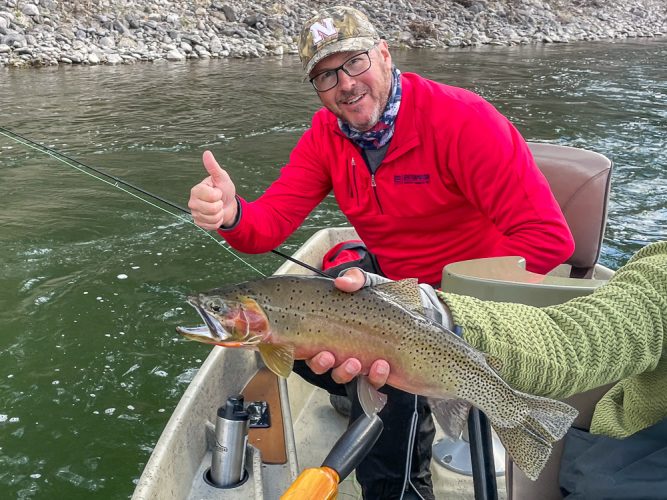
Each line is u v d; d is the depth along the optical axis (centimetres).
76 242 277
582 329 65
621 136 450
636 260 72
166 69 690
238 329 67
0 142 422
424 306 67
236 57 785
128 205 320
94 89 583
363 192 129
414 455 97
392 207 127
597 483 73
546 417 61
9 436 168
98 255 266
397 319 66
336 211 328
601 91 620
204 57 770
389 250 134
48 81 607
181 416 102
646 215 311
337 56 116
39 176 360
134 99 550
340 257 145
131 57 722
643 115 515
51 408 179
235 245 128
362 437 63
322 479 58
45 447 165
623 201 327
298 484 58
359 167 127
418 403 94
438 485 115
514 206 121
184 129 463
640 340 65
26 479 155
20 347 203
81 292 236
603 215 143
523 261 86
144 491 88
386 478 97
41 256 263
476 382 64
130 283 244
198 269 257
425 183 124
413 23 982
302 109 530
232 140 438
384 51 120
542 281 79
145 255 267
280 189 136
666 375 70
